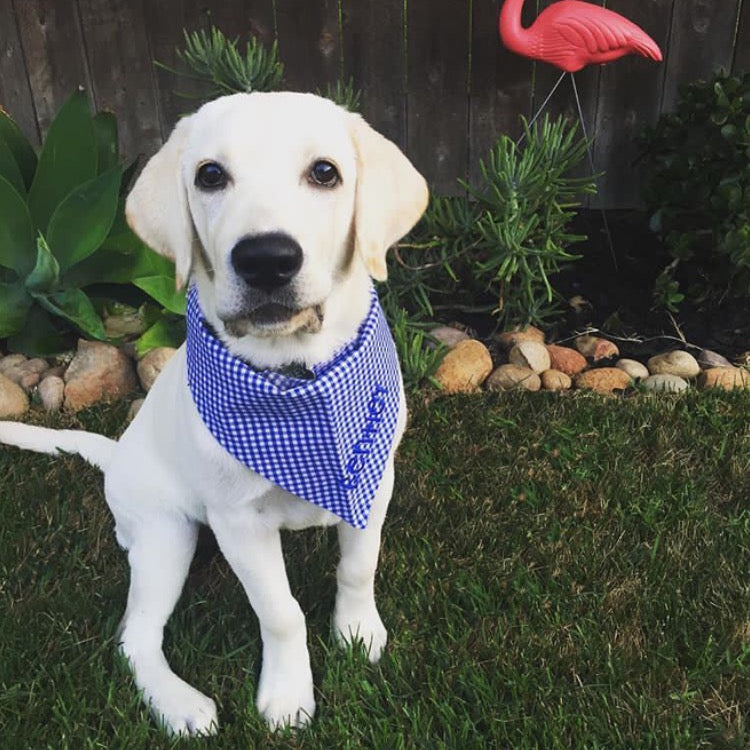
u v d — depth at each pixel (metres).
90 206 1.51
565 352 1.58
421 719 0.92
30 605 1.07
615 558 1.13
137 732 0.91
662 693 0.94
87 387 1.50
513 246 1.51
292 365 0.88
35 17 1.92
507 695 0.95
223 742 0.90
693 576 1.10
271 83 1.63
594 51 1.57
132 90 1.99
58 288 1.53
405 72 1.92
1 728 0.92
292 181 0.79
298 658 0.96
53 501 1.25
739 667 0.96
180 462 0.94
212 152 0.80
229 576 1.13
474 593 1.08
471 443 1.38
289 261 0.75
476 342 1.60
